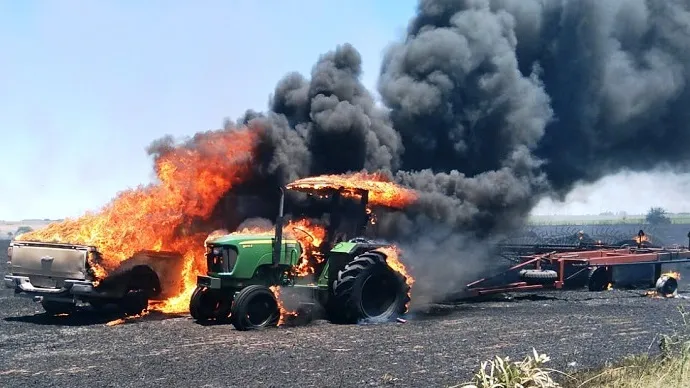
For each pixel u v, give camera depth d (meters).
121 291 13.01
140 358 9.23
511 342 10.45
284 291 12.32
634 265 18.80
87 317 13.07
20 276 12.87
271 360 9.08
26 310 14.08
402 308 12.93
